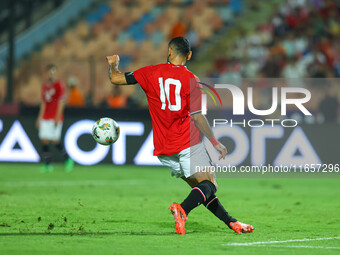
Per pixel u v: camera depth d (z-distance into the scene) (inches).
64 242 814.5
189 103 859.4
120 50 3383.4
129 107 2674.7
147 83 871.7
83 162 2434.8
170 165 895.7
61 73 2851.9
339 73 3029.0
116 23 3609.7
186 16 3496.6
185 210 879.7
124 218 1100.5
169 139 868.0
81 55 3432.6
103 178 1975.9
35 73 2915.8
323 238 893.8
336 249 790.5
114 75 884.0
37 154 2486.5
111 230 946.1
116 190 1646.2
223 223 1046.4
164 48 3334.2
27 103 2783.0
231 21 3449.8
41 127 2149.4
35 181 1855.3
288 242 847.7
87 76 2824.8
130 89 2903.5
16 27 3686.0
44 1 3828.7
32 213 1152.2
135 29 3523.6
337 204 1401.3
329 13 3287.4
